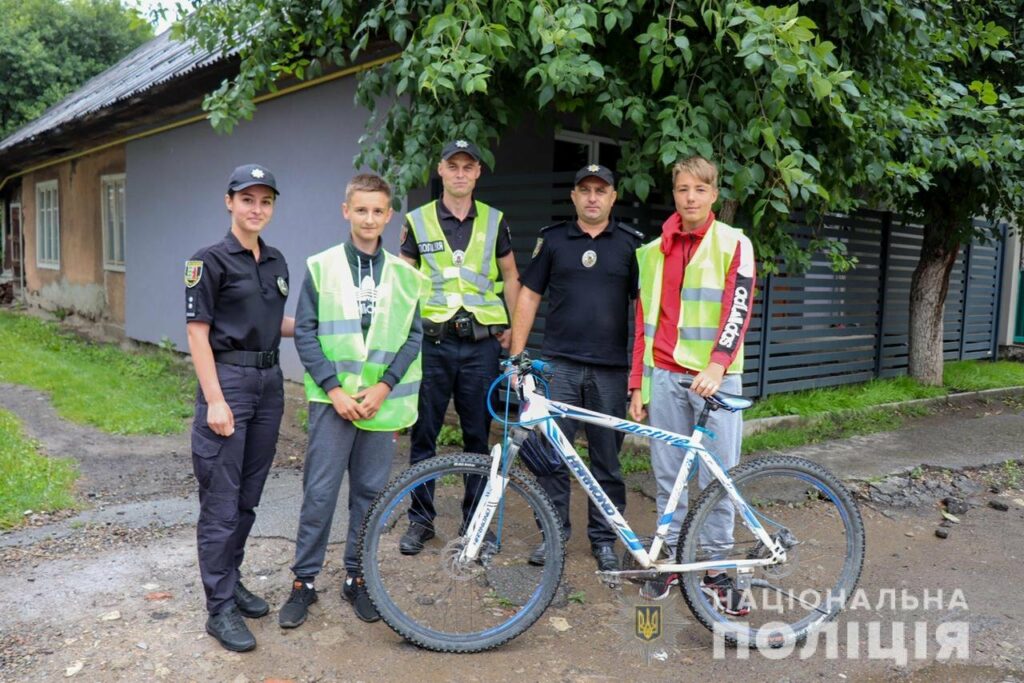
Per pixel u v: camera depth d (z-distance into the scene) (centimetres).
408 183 497
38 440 641
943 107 623
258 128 902
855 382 852
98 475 564
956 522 512
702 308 373
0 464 554
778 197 475
